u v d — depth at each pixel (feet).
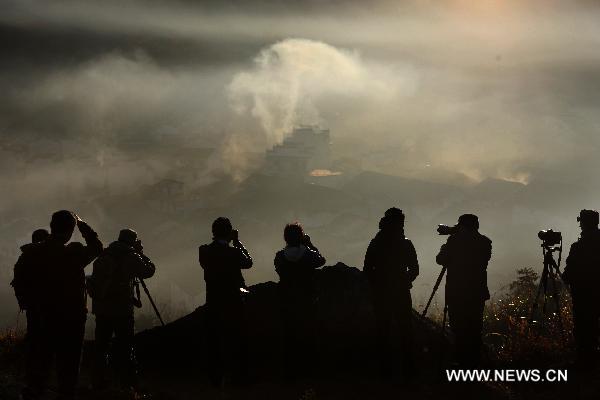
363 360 31.65
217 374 29.32
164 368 33.50
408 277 28.19
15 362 32.35
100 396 26.96
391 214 28.50
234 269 28.73
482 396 26.78
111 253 28.35
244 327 29.35
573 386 27.61
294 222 29.68
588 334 29.99
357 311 32.91
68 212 24.13
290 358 29.40
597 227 30.30
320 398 27.17
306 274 29.07
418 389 27.91
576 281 30.01
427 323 33.45
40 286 23.35
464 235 29.27
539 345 34.01
